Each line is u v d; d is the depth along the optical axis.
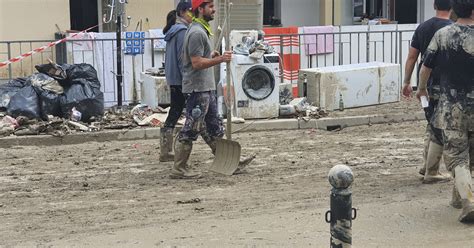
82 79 19.61
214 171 14.39
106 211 11.57
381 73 22.67
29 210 11.70
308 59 25.05
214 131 14.23
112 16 25.89
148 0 29.14
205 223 10.61
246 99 20.03
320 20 33.97
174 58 14.65
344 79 21.81
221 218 10.92
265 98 20.19
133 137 18.42
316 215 10.88
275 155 16.20
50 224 10.83
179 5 14.58
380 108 22.20
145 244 9.57
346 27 26.06
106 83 23.28
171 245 9.49
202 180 13.76
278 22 33.47
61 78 19.56
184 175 13.88
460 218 10.27
